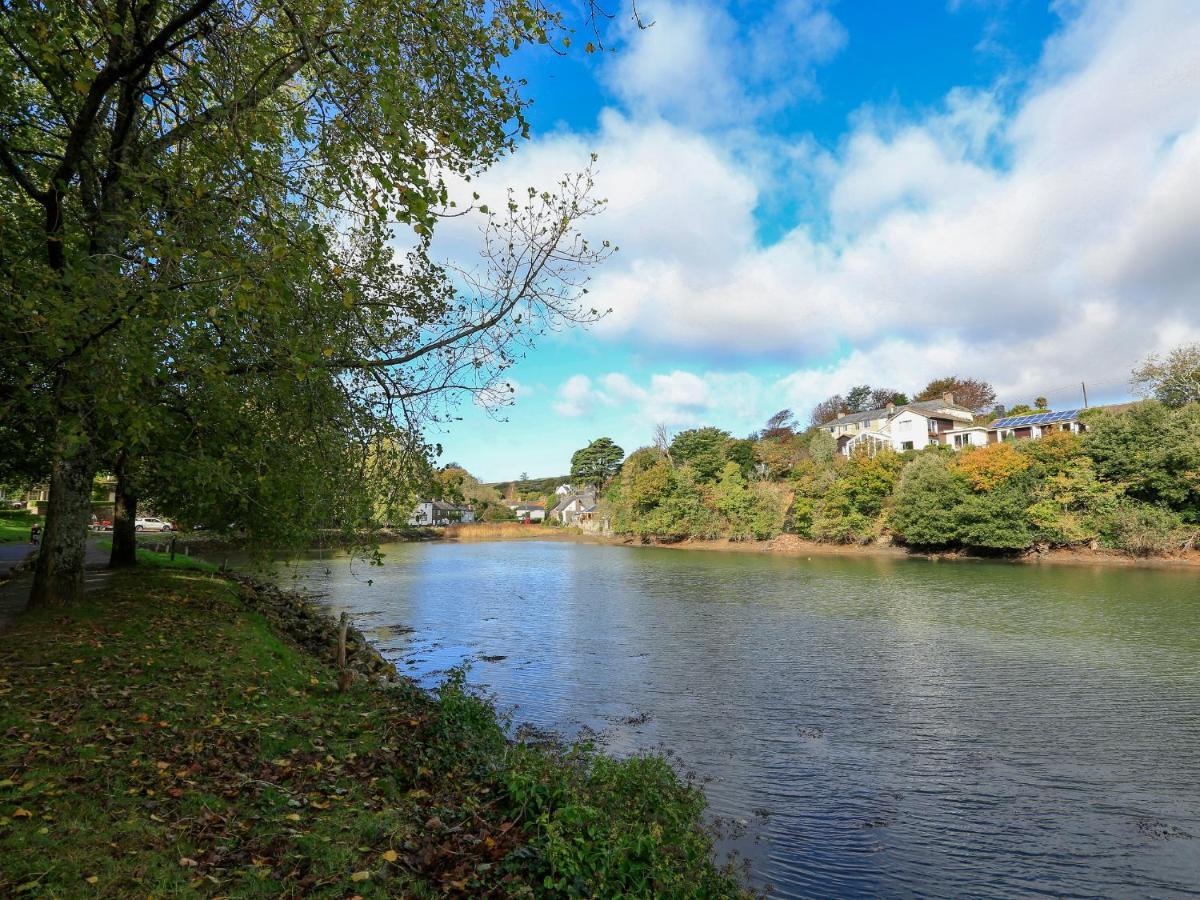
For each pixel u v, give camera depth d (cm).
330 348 718
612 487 8594
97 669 816
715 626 2092
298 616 1856
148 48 676
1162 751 1047
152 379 659
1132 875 722
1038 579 2995
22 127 895
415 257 957
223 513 1384
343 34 614
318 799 546
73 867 398
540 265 833
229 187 689
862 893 681
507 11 663
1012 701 1294
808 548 5222
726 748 1073
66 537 1162
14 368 661
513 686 1441
